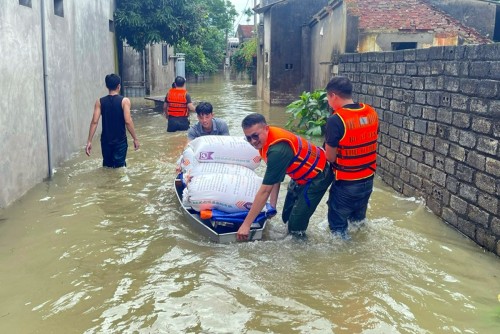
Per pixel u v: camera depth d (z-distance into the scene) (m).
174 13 15.92
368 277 4.08
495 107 4.44
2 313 3.52
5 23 5.76
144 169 7.63
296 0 17.83
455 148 5.14
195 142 5.52
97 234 4.99
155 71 23.94
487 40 11.85
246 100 20.44
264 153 4.48
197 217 5.05
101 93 11.54
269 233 5.02
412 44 12.62
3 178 5.67
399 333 3.28
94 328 3.34
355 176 4.59
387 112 7.02
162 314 3.52
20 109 6.18
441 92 5.43
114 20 14.44
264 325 3.38
